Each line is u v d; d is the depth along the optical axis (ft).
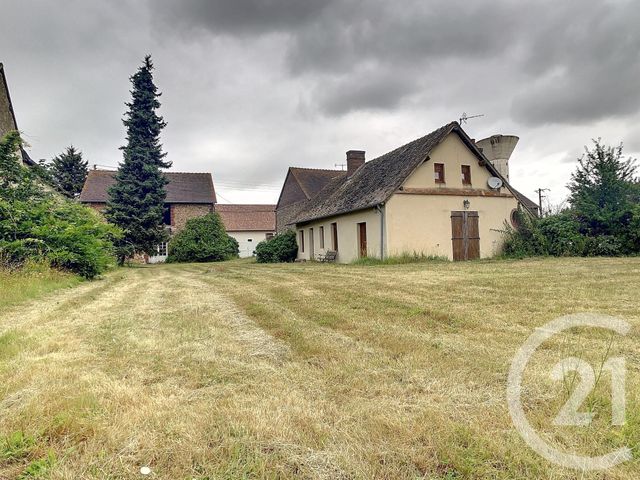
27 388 8.90
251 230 146.20
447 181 55.11
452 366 10.18
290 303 20.35
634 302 17.95
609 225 53.72
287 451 6.43
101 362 10.99
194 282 33.96
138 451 6.42
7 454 6.27
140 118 79.25
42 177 40.37
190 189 123.54
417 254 51.03
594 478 5.71
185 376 9.89
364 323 15.16
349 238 58.85
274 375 9.90
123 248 72.49
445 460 6.18
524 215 58.59
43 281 28.73
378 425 7.23
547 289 22.12
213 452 6.37
